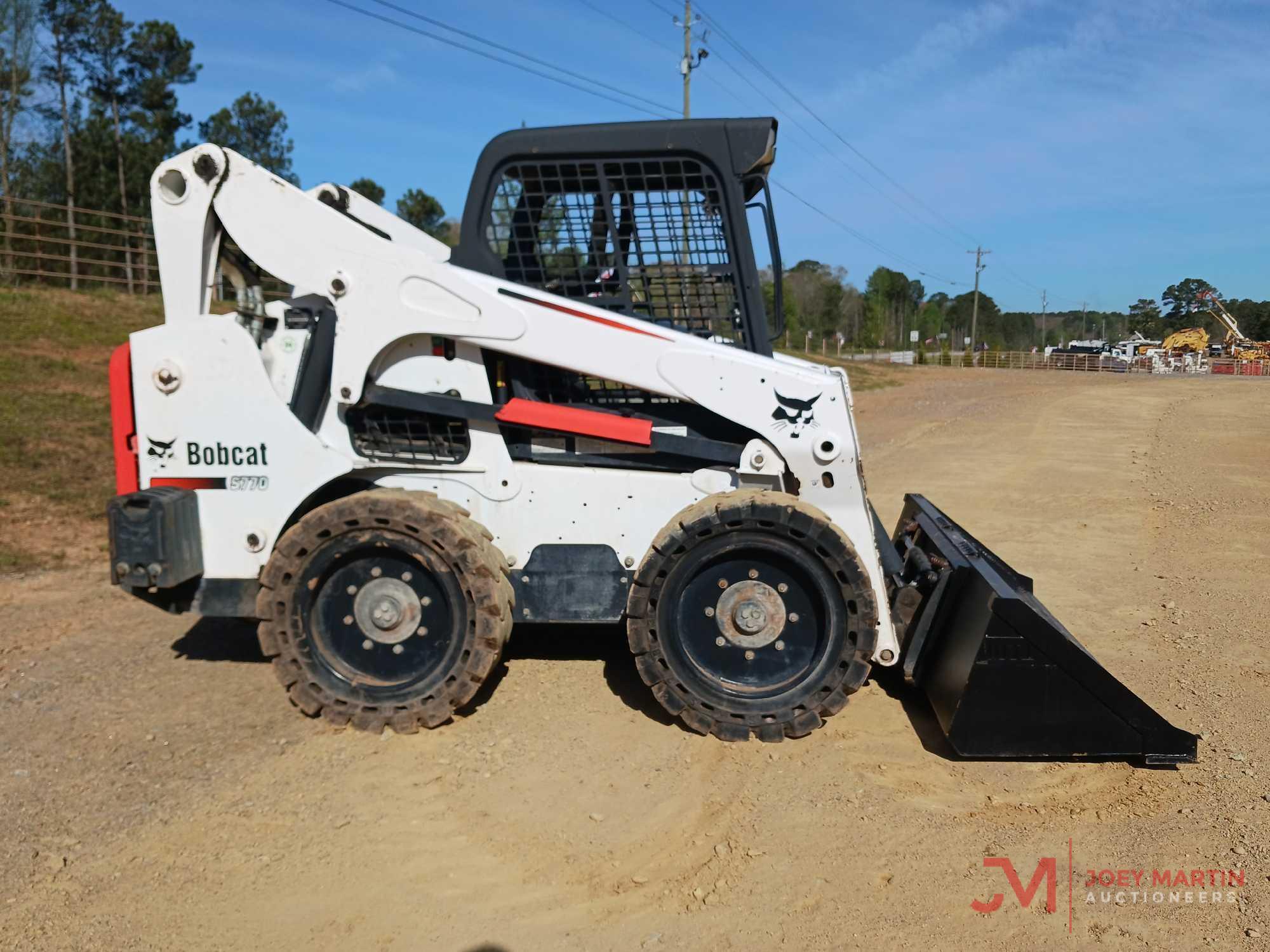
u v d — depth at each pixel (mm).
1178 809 3586
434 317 4234
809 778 3840
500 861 3271
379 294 4242
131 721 4336
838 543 3963
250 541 4293
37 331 14805
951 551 4562
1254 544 7664
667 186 4391
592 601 4461
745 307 4422
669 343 4176
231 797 3668
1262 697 4594
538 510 4438
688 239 4418
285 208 4227
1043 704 3848
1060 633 3871
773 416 4184
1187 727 4285
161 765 3914
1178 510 8984
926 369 48219
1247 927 2908
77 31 32062
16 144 31484
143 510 4016
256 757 3988
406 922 2961
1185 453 12617
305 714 4383
